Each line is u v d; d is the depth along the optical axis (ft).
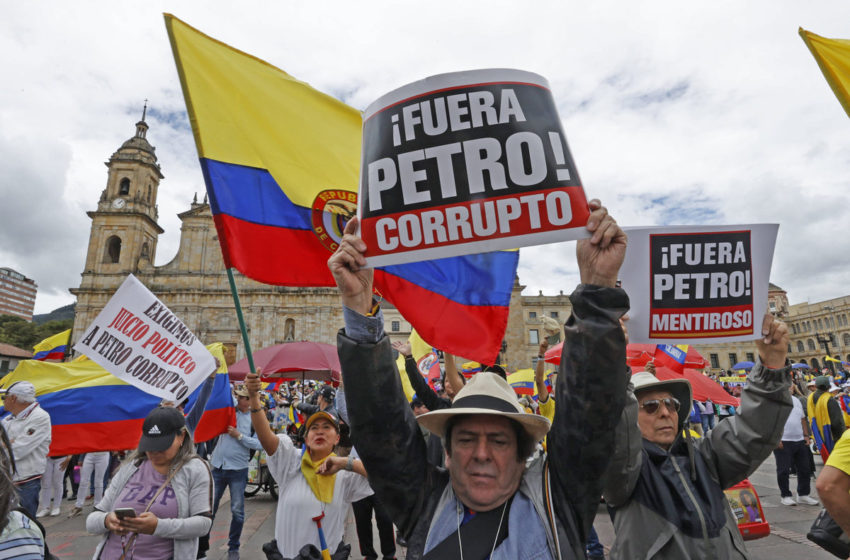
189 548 10.37
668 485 8.45
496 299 12.89
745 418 8.41
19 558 5.64
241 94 12.50
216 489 20.61
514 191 6.02
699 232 9.98
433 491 6.17
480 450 5.94
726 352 182.39
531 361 180.24
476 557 5.39
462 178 6.14
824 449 27.09
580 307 5.55
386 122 6.49
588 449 5.43
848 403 31.86
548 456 6.03
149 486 10.59
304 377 42.52
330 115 13.34
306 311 155.84
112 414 16.58
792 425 26.32
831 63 11.78
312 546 8.83
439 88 6.40
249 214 12.00
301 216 12.45
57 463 28.71
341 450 16.85
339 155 13.10
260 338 151.84
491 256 13.20
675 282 9.84
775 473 36.52
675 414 9.19
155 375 14.16
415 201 6.14
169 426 10.77
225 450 20.70
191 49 12.20
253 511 29.09
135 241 155.74
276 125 12.69
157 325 14.56
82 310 148.97
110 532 10.37
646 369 18.04
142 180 161.58
